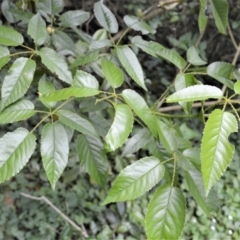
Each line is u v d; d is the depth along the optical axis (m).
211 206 1.01
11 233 2.67
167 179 0.95
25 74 0.97
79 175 2.96
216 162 0.77
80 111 1.23
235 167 3.19
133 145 1.22
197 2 3.18
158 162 0.92
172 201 0.88
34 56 1.22
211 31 3.43
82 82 0.95
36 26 1.08
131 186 0.89
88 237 2.67
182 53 3.37
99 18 1.28
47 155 0.92
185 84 1.11
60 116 1.00
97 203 2.88
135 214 2.78
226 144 0.78
